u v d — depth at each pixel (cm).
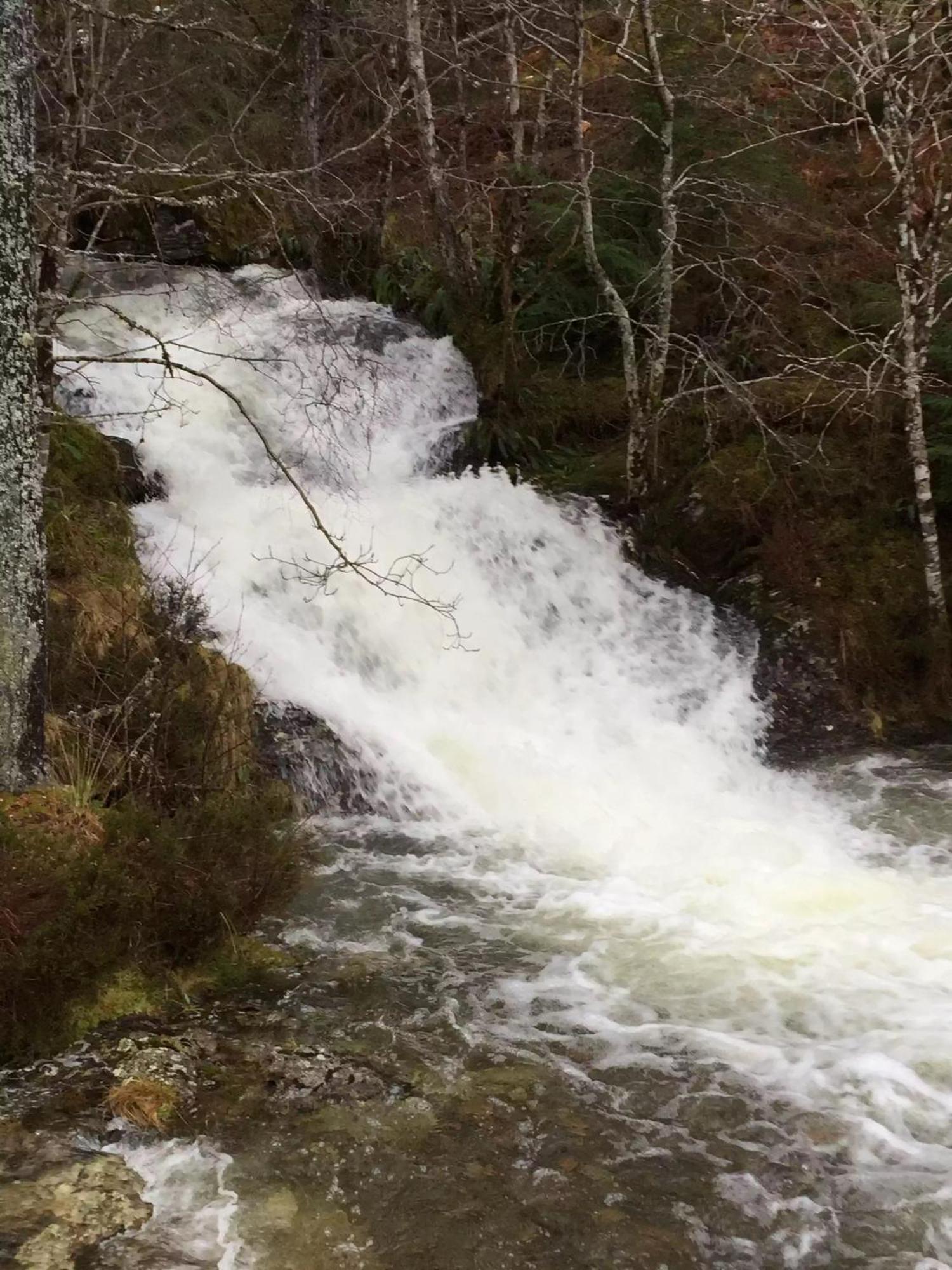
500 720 809
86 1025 419
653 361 999
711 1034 442
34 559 481
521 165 1148
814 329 1102
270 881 515
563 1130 376
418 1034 434
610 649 907
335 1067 402
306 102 1394
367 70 1497
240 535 854
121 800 512
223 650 705
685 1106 394
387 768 698
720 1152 369
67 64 612
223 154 1266
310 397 986
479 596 895
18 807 471
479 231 1409
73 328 1025
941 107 983
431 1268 312
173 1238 313
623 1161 362
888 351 984
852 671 883
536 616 910
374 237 1338
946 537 955
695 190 1123
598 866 616
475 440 1075
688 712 850
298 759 666
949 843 655
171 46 1177
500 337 1138
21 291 455
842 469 979
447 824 673
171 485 898
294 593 808
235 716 643
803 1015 458
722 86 1181
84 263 981
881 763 803
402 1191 342
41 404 556
